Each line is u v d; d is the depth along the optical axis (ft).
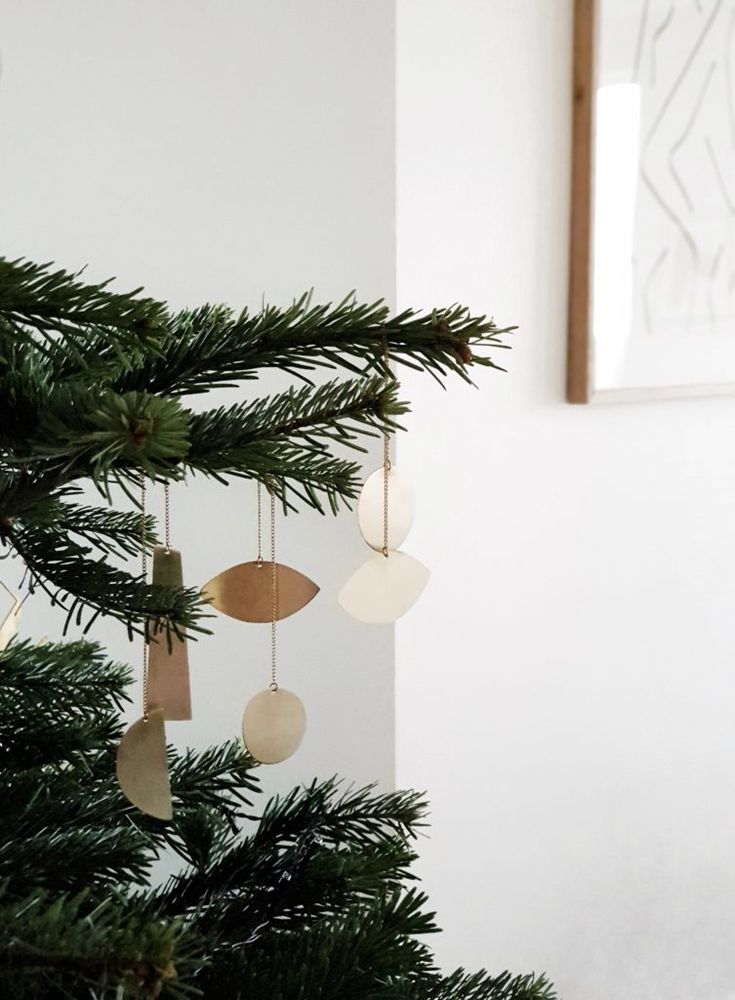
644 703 5.09
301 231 3.73
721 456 5.20
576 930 5.03
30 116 3.79
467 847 4.47
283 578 2.28
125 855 1.94
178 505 3.91
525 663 4.55
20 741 2.12
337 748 4.03
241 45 3.66
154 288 3.85
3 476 1.76
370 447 3.78
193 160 3.76
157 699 2.06
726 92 4.81
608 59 4.28
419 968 2.18
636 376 4.66
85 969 1.33
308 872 2.15
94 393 1.57
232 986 1.82
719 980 5.75
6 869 1.84
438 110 3.81
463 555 4.22
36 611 3.98
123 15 3.70
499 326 4.18
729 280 4.99
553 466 4.51
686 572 5.15
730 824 5.63
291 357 1.84
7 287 1.39
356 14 3.59
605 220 4.40
